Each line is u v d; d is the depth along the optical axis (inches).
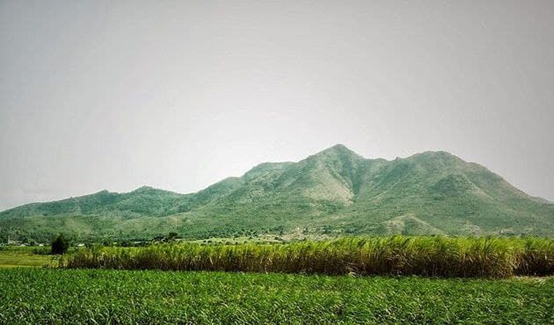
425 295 841.5
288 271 1334.9
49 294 897.5
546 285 970.7
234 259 1396.4
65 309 750.5
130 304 775.1
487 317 668.7
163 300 814.5
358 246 1291.8
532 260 1295.5
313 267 1309.1
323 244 1322.6
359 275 1232.2
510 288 923.4
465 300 783.7
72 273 1280.8
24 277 1184.8
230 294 867.4
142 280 1109.1
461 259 1196.5
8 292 917.2
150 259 1494.8
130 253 1523.1
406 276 1195.3
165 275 1202.0
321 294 844.6
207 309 716.7
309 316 688.4
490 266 1178.6
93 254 1568.7
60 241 3565.5
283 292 855.7
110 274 1246.3
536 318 661.3
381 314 698.2
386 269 1253.1
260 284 1037.8
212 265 1411.2
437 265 1218.6
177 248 1483.8
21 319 710.5
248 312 699.4
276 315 685.3
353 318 668.7
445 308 713.0
